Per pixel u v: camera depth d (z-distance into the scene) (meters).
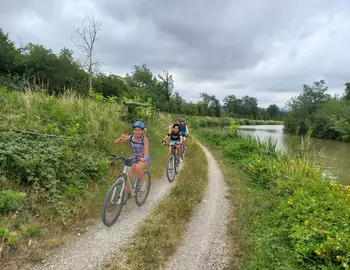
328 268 3.15
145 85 63.75
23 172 4.82
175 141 8.02
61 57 25.94
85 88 23.75
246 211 5.39
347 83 68.69
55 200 4.57
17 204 4.12
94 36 23.25
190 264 3.56
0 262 3.12
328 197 5.04
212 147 16.95
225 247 4.06
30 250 3.42
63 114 7.44
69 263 3.34
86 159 6.17
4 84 10.97
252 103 121.69
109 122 8.75
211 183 7.79
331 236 3.55
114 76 30.73
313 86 58.50
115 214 4.48
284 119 55.41
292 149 10.62
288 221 4.48
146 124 12.36
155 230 4.15
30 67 23.22
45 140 5.85
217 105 88.19
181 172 8.39
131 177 5.04
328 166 12.83
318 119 42.00
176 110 55.41
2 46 23.16
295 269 3.24
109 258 3.50
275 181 7.24
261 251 3.69
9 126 5.58
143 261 3.42
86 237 3.98
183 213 5.05
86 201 4.96
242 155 11.85
